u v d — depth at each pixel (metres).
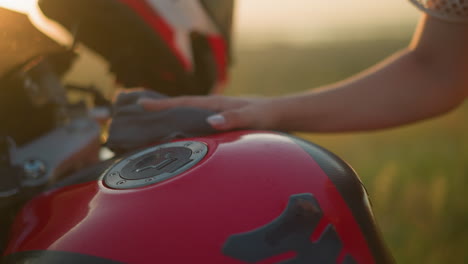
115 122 0.78
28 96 0.80
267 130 0.73
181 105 0.79
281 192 0.54
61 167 0.77
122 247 0.50
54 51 0.88
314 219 0.53
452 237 1.76
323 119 0.87
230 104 0.81
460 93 0.89
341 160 0.66
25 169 0.74
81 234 0.52
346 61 7.67
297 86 5.26
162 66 1.11
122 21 1.00
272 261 0.49
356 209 0.58
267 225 0.51
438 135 3.16
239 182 0.55
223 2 1.14
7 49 0.74
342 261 0.52
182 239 0.49
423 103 0.88
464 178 2.19
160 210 0.52
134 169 0.62
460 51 0.86
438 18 0.84
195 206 0.52
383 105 0.88
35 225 0.60
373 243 0.57
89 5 0.94
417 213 1.95
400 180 2.23
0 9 0.72
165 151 0.65
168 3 1.02
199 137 0.70
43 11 0.83
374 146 3.00
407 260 1.69
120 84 1.18
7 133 0.77
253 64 7.28
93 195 0.59
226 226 0.50
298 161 0.60
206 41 1.16
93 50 1.09
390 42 9.95
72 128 0.83
